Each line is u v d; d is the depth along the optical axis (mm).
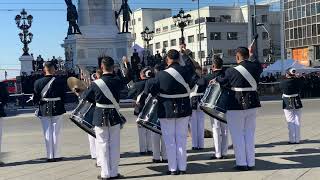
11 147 13641
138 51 37406
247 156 9086
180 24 40156
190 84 8828
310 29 73438
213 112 9367
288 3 78000
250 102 8914
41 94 11047
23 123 22328
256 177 8406
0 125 11461
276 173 8664
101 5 38000
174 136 8875
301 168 9016
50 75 11242
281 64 45125
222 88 9125
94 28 37625
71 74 28922
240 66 8984
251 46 9508
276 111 23375
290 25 77938
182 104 8742
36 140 15117
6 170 10273
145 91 8836
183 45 9883
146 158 10891
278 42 100688
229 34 98438
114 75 9078
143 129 11273
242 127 9078
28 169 10258
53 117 11109
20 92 38000
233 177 8461
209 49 97000
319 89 38156
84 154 11867
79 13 38062
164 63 10461
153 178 8703
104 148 8781
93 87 8773
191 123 11789
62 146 13266
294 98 12125
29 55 43719
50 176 9391
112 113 8773
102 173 8812
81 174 9445
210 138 13648
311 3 72812
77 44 36688
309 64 72688
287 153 10703
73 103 31875
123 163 10344
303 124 16328
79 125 9508
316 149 11133
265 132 14453
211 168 9359
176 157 8898
